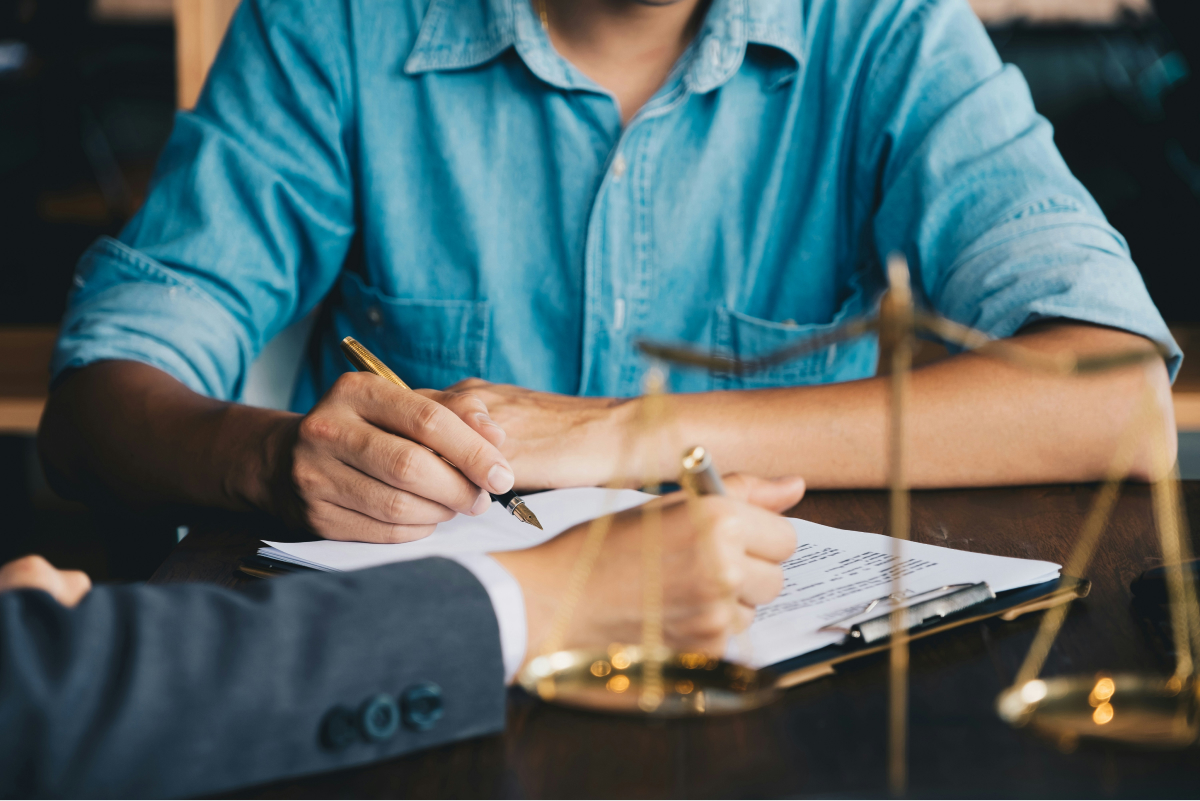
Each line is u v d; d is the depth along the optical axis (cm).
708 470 53
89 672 40
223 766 40
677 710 46
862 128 131
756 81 129
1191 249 213
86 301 115
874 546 69
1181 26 221
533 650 49
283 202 126
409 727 43
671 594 50
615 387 130
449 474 72
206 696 40
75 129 295
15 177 284
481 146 128
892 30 130
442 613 46
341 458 73
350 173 132
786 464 88
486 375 130
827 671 50
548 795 39
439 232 130
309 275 132
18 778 38
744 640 52
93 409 97
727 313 131
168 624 42
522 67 127
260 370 141
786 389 94
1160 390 92
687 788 40
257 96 128
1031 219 109
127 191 299
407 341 132
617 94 129
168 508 89
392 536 72
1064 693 43
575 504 80
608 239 126
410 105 129
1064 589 60
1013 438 88
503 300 129
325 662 43
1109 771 40
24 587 45
